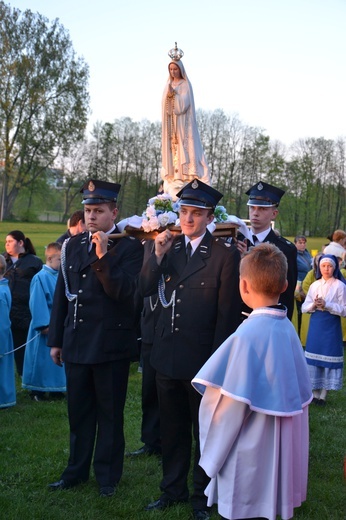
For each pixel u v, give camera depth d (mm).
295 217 49781
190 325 3811
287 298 4891
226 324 3738
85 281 4266
